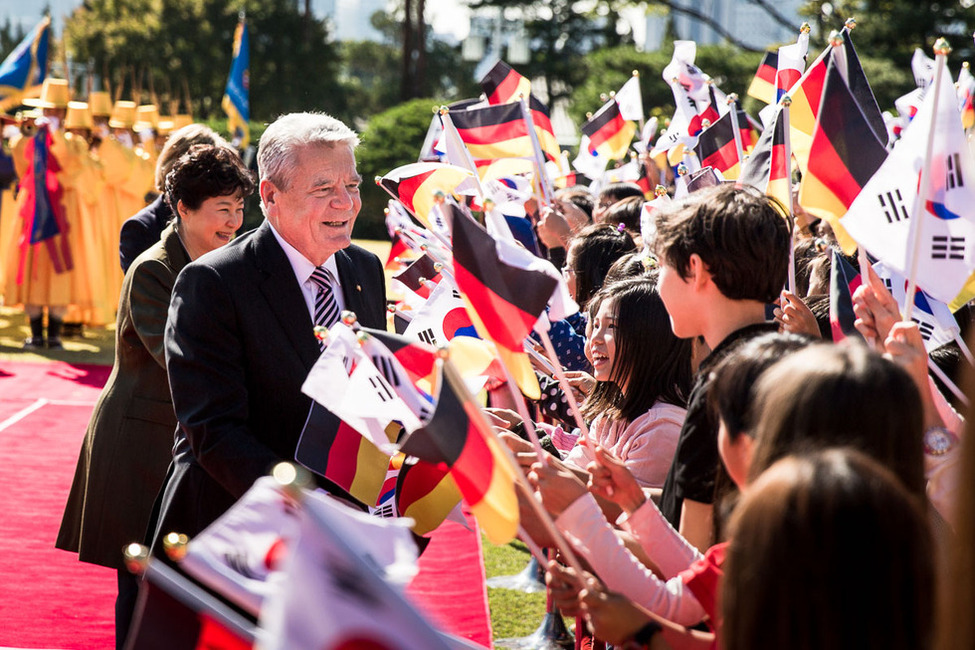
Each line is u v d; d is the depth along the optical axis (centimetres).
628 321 289
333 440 284
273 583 158
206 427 276
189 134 436
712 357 222
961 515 133
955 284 227
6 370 956
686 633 190
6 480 627
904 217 230
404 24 3862
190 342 284
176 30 3612
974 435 132
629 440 288
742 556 147
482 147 457
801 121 306
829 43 257
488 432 204
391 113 2627
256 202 2111
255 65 3675
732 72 2325
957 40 2086
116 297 1177
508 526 207
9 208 1229
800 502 143
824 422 161
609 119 628
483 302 230
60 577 479
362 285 320
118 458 361
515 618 455
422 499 292
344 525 149
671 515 230
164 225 438
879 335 231
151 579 158
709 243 223
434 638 134
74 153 1049
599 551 207
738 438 183
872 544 142
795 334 193
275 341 290
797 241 398
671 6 2936
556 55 4097
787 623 143
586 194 630
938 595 147
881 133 282
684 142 525
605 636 189
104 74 3572
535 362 380
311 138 294
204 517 289
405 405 250
